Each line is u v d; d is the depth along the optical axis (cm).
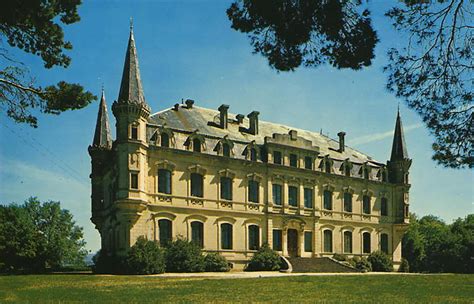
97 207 5672
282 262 5081
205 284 2919
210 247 4919
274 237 5400
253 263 5022
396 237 6544
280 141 5562
